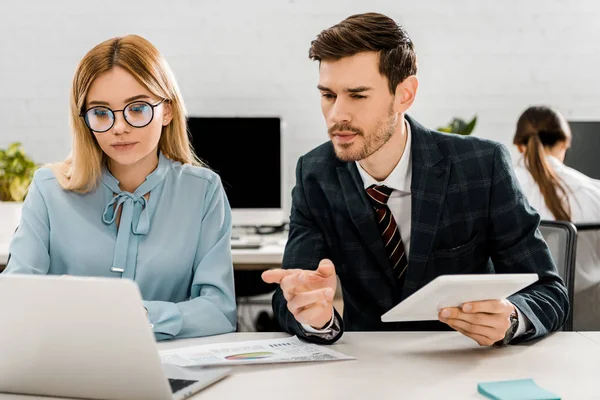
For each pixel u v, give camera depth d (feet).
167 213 5.15
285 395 3.26
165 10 11.19
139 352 3.07
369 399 3.20
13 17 11.10
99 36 11.19
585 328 6.04
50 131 11.23
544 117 8.90
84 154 5.01
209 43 11.25
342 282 5.22
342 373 3.59
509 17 11.35
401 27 4.59
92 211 5.09
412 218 4.92
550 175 8.73
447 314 3.84
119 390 3.19
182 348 4.07
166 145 5.33
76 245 5.02
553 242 5.41
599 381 3.46
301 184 5.21
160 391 3.13
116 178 5.17
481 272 5.16
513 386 3.28
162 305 4.48
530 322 4.18
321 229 5.15
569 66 11.41
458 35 11.35
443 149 5.04
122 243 5.00
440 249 4.99
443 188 4.94
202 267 5.04
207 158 9.55
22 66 11.15
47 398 3.30
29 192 5.20
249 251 8.32
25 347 3.22
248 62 11.27
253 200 9.61
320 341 4.17
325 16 11.27
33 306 3.12
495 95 11.42
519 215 4.91
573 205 8.67
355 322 5.20
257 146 9.59
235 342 4.24
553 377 3.52
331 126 4.52
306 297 3.98
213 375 3.46
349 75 4.40
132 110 4.75
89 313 3.06
